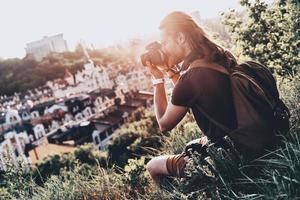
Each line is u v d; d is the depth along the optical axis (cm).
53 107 10431
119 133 3844
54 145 8750
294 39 427
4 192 295
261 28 468
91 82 14062
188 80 182
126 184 266
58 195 270
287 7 458
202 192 179
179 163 211
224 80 180
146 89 13112
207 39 188
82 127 8912
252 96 178
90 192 270
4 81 14825
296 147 173
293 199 139
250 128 177
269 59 453
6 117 9475
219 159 180
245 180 175
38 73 15100
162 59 202
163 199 208
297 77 334
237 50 486
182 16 191
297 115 237
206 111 183
